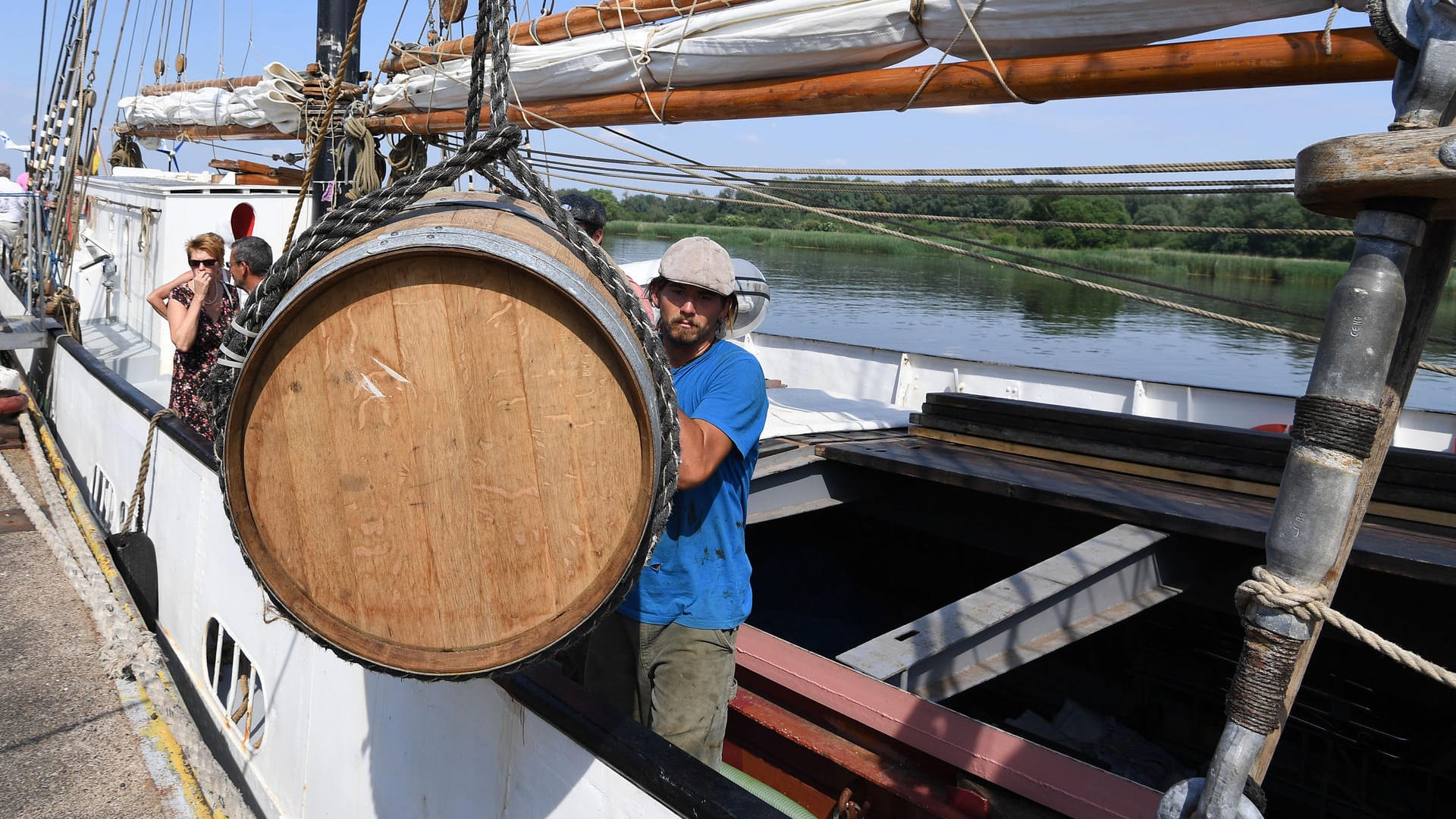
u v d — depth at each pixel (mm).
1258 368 13234
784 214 5332
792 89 3092
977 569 4883
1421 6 1240
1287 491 1306
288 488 1730
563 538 1664
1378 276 1240
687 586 2420
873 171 3424
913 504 4746
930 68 2770
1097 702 4277
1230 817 1348
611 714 2172
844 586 5211
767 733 3023
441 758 2650
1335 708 3818
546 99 3932
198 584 4340
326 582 1746
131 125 9227
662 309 2422
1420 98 1248
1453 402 11445
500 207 1813
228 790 3395
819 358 8148
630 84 3570
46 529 5328
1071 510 3994
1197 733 4035
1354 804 3635
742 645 3102
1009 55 2670
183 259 6691
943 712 2555
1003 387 7094
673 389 1643
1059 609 3109
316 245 1684
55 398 7723
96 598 4508
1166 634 4273
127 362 6805
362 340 1668
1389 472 3367
